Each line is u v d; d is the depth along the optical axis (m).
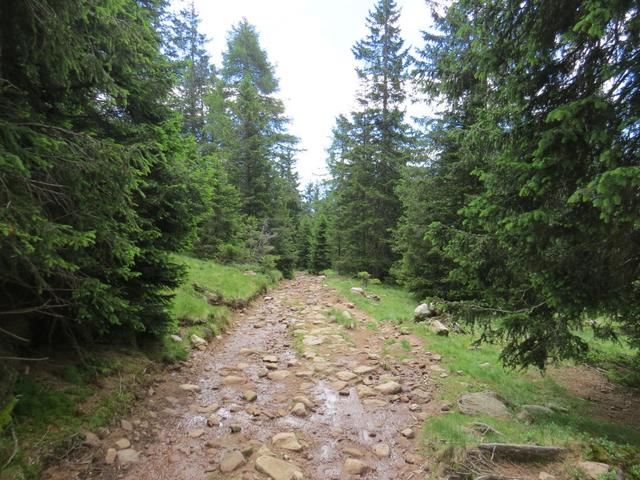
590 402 6.72
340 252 28.48
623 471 3.60
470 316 6.15
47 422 3.86
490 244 5.59
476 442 4.26
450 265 13.78
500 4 4.54
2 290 4.16
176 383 6.12
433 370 7.28
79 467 3.59
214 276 14.09
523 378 7.41
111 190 3.74
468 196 11.75
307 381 6.59
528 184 4.30
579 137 4.01
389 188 23.16
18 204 2.81
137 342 6.69
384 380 6.68
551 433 4.61
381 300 15.40
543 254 4.77
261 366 7.32
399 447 4.45
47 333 5.11
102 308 4.69
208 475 3.74
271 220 25.20
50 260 3.08
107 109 5.27
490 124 5.22
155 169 6.06
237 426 4.71
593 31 3.33
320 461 4.11
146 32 4.20
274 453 4.20
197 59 29.03
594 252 4.41
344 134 25.20
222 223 19.70
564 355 5.61
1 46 3.14
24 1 2.90
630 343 6.69
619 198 3.16
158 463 3.91
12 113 3.12
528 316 5.48
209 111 27.02
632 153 3.81
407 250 15.80
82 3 3.20
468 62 5.43
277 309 13.20
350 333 10.01
